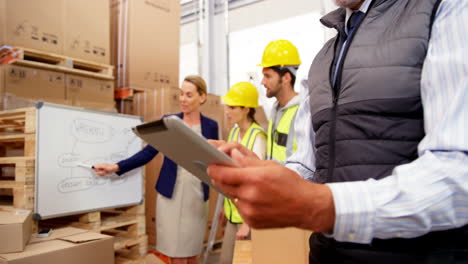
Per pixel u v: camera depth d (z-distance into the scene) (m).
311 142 0.95
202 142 0.41
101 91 2.40
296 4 3.43
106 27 2.48
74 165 1.80
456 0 0.51
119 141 2.10
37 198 1.61
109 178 1.99
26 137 1.66
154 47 2.96
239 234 1.90
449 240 0.53
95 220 1.89
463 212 0.43
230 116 2.37
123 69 2.79
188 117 2.26
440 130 0.45
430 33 0.58
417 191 0.43
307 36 3.34
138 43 2.82
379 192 0.44
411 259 0.56
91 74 2.30
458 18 0.50
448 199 0.43
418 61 0.59
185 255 2.08
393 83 0.61
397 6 0.67
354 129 0.66
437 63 0.51
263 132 2.19
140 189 2.20
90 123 1.91
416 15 0.62
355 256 0.61
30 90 1.98
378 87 0.63
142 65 2.85
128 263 2.04
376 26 0.69
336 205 0.42
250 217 0.40
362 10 0.76
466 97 0.44
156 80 2.96
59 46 2.17
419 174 0.45
